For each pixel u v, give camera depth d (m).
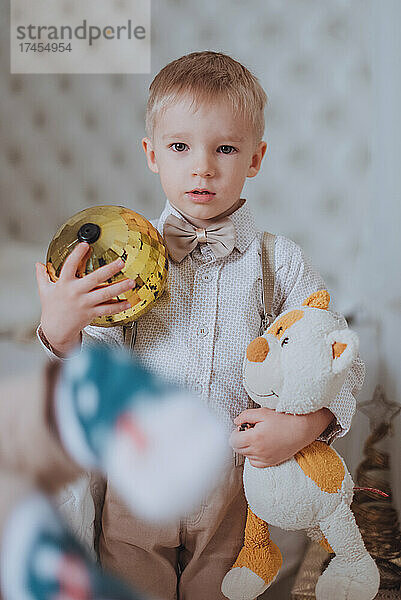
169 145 0.87
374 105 1.38
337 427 0.82
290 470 0.77
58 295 0.75
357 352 0.74
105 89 1.98
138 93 1.98
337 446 1.38
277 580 1.08
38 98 1.99
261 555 0.82
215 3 1.92
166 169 0.88
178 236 0.89
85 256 0.75
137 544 0.84
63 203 2.04
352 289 1.81
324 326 0.75
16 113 2.00
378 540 1.29
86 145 2.01
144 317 0.89
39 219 2.04
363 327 1.44
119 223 0.77
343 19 1.87
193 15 1.93
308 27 1.89
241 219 0.94
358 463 1.42
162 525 0.81
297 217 1.96
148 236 0.79
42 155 2.02
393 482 1.39
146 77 1.97
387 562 1.25
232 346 0.87
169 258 0.89
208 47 1.93
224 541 0.87
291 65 1.91
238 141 0.86
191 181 0.86
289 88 1.92
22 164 2.03
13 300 0.79
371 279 1.47
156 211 2.04
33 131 2.01
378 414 1.34
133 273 0.77
